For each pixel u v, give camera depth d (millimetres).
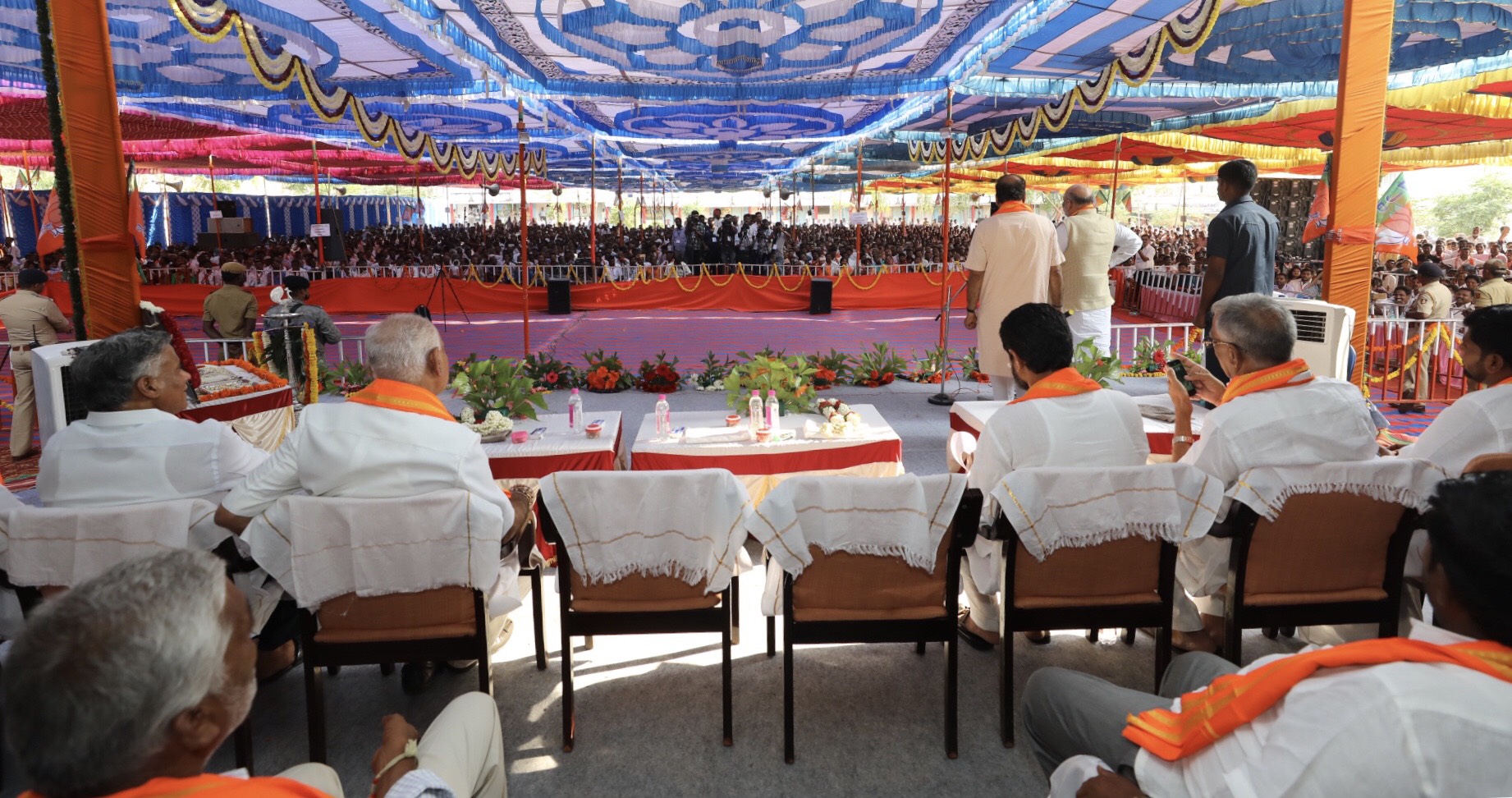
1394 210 7449
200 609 1053
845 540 2654
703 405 8195
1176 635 3291
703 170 33562
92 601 1003
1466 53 8312
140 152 18250
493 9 7609
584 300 19250
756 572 4266
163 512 2453
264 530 2480
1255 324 2766
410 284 18656
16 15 7926
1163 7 7594
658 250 25453
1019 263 6156
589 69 10062
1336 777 1165
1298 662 1287
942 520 2615
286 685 3252
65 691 949
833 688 3178
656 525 2680
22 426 6828
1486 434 2652
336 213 22828
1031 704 2133
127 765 981
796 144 20797
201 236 19156
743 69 8797
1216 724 1368
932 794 2572
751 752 2787
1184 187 33062
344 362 8898
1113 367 6668
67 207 4836
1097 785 1561
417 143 12492
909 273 20125
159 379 2686
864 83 10344
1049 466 2783
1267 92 9984
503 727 2934
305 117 14008
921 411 8047
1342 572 2771
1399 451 3354
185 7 6152
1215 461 2773
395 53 9383
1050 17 7273
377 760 1617
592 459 4227
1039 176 28656
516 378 4801
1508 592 1176
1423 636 1271
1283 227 21656
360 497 2537
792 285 19094
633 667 3346
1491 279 8594
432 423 2590
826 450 4352
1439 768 1111
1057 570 2746
